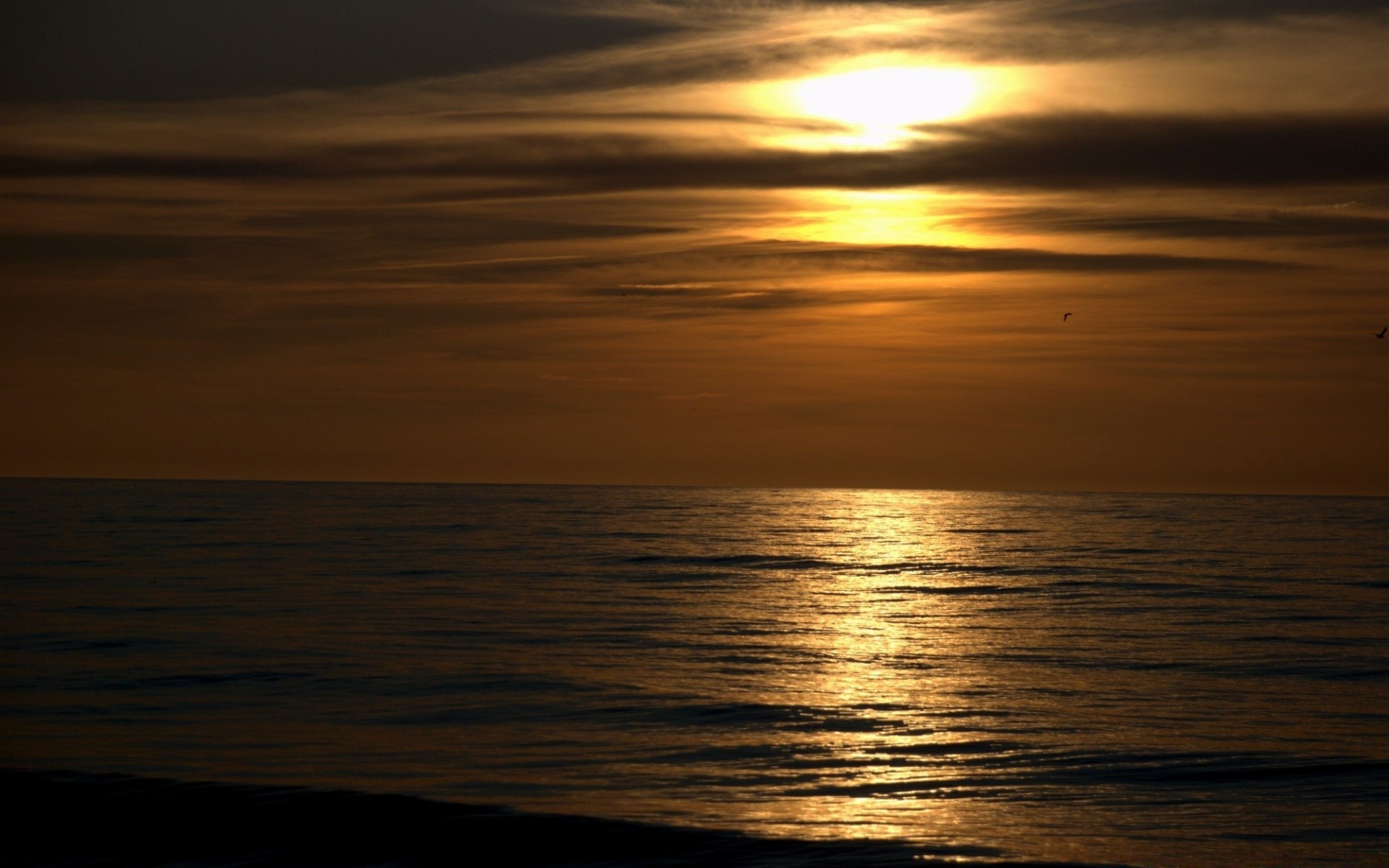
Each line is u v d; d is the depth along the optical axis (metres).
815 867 24.81
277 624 58.12
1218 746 34.44
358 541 123.88
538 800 28.91
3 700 39.22
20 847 26.27
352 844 26.28
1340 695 42.22
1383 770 31.86
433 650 50.53
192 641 52.03
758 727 36.50
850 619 63.81
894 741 35.03
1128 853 25.61
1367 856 25.45
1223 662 49.56
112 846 26.27
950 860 25.06
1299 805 28.94
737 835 26.52
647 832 26.73
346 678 43.72
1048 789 30.22
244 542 119.94
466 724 36.56
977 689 42.97
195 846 26.36
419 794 29.11
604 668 46.47
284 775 30.58
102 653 48.56
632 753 33.34
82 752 32.56
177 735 34.66
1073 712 39.00
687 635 56.69
